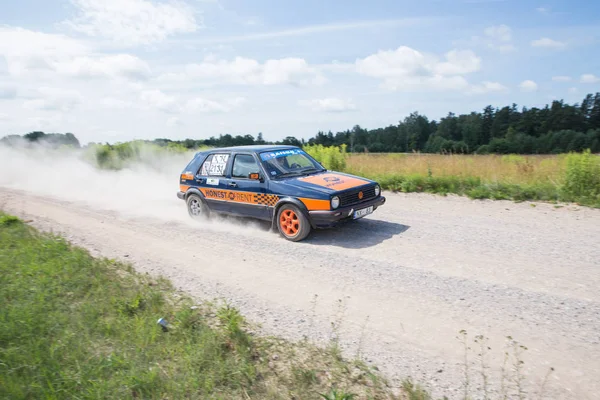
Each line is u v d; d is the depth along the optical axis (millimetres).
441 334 3824
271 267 5859
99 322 3973
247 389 3064
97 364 3268
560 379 3098
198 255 6539
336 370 3279
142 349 3543
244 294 4953
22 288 4699
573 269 5133
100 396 2859
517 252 5863
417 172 12375
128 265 5809
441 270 5340
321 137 127562
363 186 7223
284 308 4535
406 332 3902
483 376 3008
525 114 122875
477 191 9852
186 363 3295
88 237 7770
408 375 3246
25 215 9898
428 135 145000
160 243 7297
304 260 6066
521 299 4391
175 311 4309
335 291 4918
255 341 3752
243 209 7957
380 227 7645
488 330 3836
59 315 4062
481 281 4914
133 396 2969
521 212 8250
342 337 3867
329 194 6664
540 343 3574
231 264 6055
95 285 4902
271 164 7746
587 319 3918
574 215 7797
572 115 113188
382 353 3578
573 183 8961
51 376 3092
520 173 11023
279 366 3365
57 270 5332
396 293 4742
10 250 6309
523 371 3215
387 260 5844
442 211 8703
